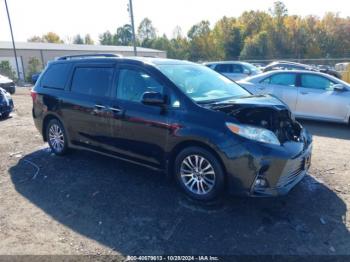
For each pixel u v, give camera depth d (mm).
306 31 57688
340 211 3436
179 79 3938
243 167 3225
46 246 2916
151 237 3027
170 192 3912
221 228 3146
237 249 2838
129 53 49375
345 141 6387
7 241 2998
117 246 2906
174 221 3279
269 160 3184
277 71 8594
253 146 3191
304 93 8023
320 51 55781
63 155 5293
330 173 4469
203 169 3551
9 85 16406
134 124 3977
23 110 10789
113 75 4332
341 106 7594
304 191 3906
